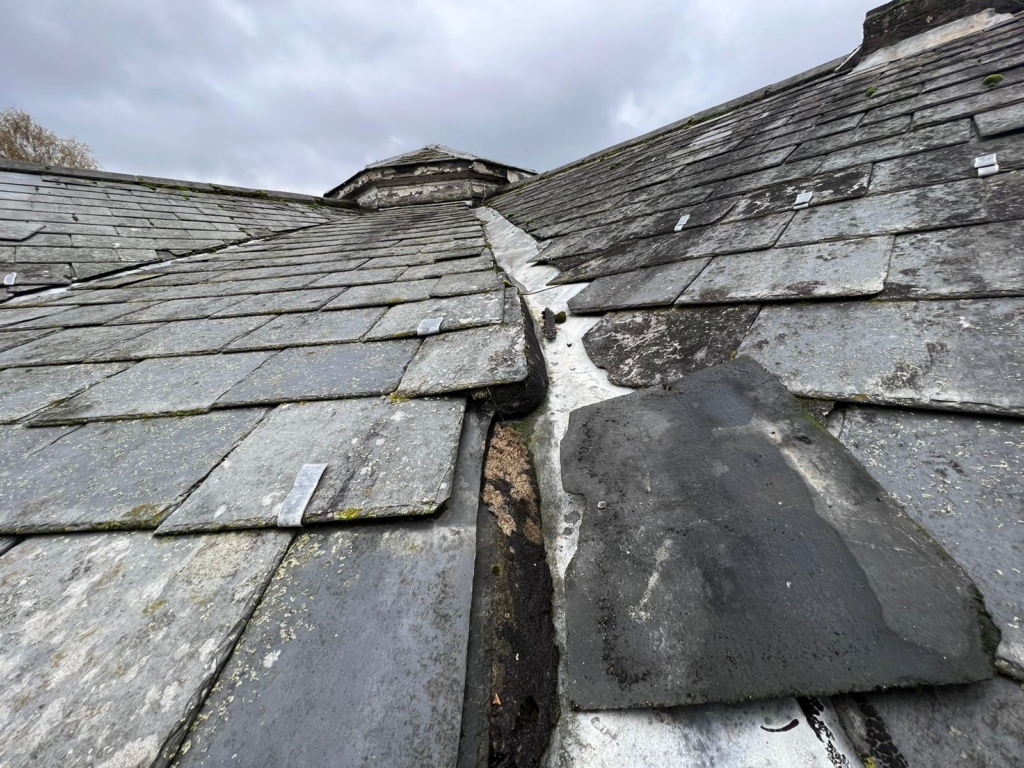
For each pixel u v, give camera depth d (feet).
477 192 38.91
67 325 10.12
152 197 23.76
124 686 2.89
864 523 3.12
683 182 13.30
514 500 4.25
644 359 5.90
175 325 9.53
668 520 3.62
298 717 2.65
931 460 3.42
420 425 5.01
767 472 3.69
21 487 4.88
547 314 7.91
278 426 5.38
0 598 3.60
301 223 28.17
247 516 4.05
